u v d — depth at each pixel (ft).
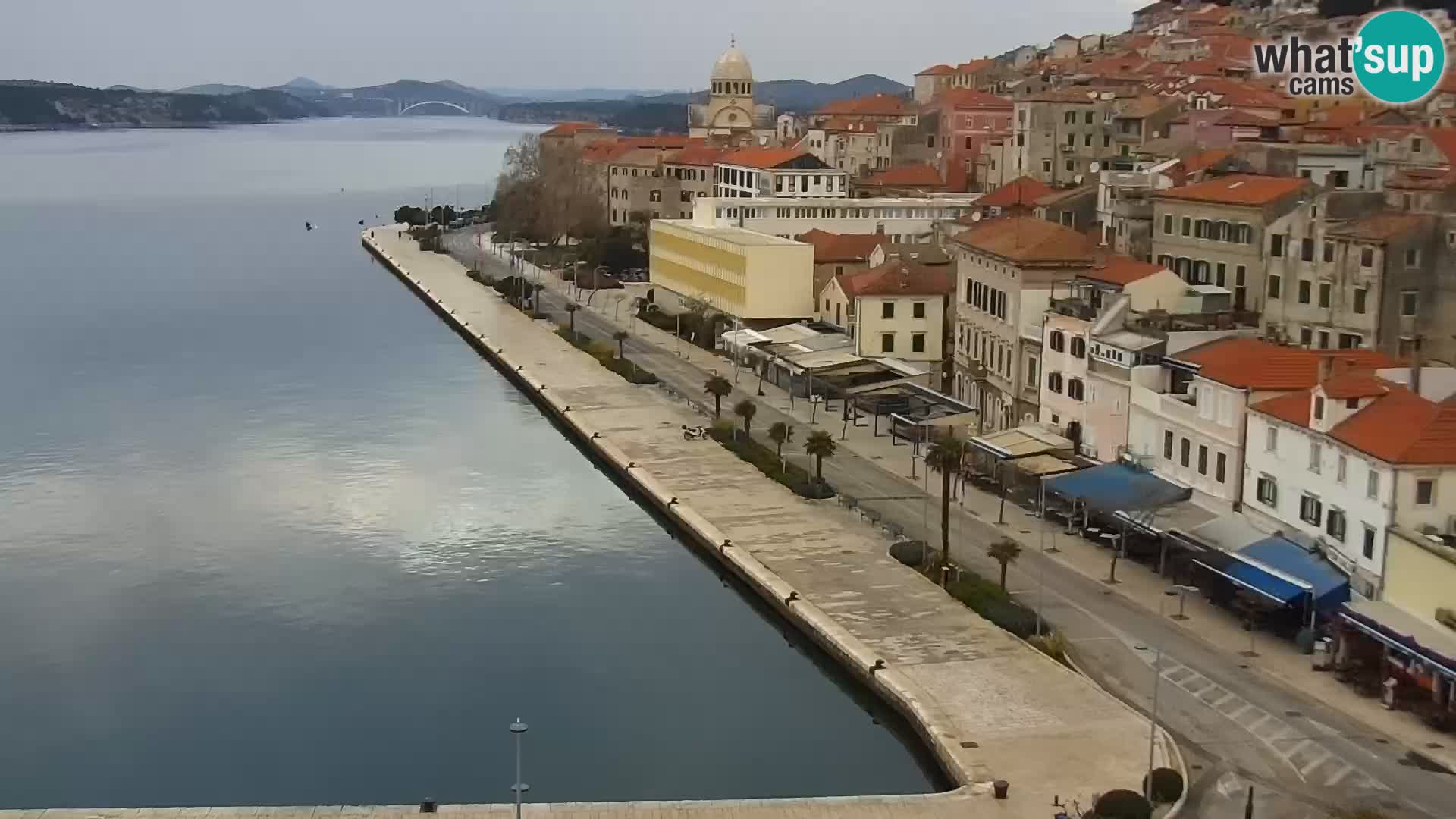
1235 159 562.25
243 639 363.56
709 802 251.39
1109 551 386.11
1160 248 512.22
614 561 420.36
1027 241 497.05
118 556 427.33
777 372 635.66
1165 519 367.25
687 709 317.42
